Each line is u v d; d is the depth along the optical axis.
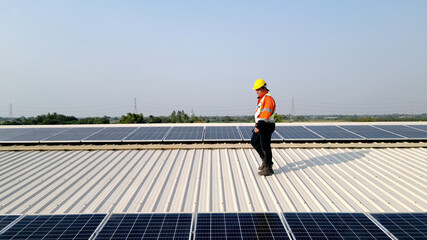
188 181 7.21
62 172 7.91
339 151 10.12
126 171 7.96
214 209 5.68
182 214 4.84
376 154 9.64
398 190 6.51
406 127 13.57
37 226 4.44
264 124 7.15
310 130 12.95
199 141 10.95
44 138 11.51
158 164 8.61
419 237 4.10
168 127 14.34
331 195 6.25
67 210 5.66
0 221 4.60
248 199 6.11
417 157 9.27
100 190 6.62
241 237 4.13
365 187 6.69
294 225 4.46
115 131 13.19
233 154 9.73
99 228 4.38
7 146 10.62
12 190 6.65
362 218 4.66
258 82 7.38
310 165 8.42
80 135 12.14
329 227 4.39
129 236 4.17
